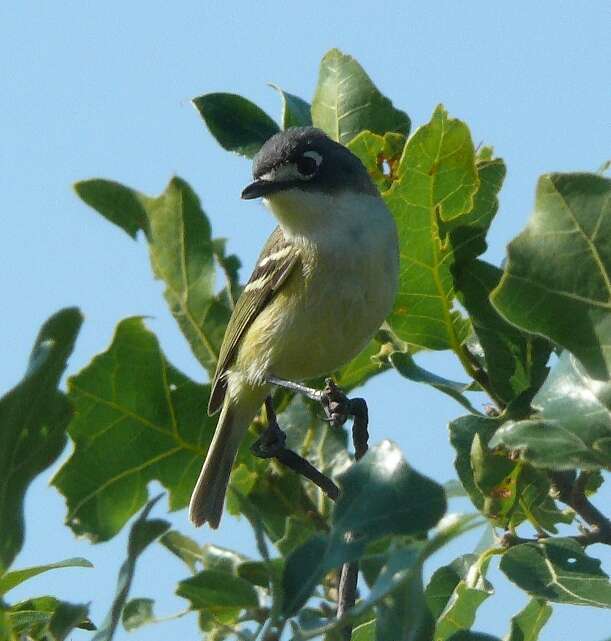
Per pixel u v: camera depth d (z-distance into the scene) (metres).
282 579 5.68
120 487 10.47
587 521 8.59
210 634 8.20
